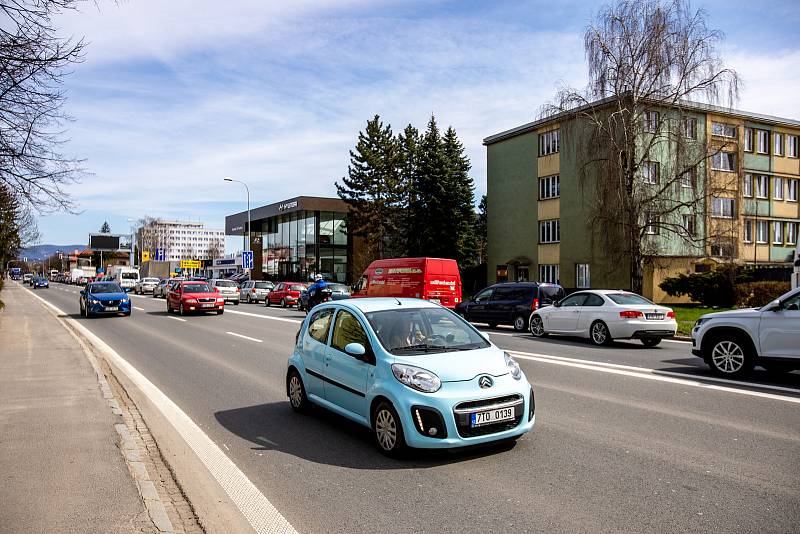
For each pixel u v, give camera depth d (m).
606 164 24.48
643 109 25.00
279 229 63.66
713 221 25.72
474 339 6.47
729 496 4.55
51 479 4.77
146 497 4.41
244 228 69.31
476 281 45.75
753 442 6.00
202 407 7.93
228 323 21.98
